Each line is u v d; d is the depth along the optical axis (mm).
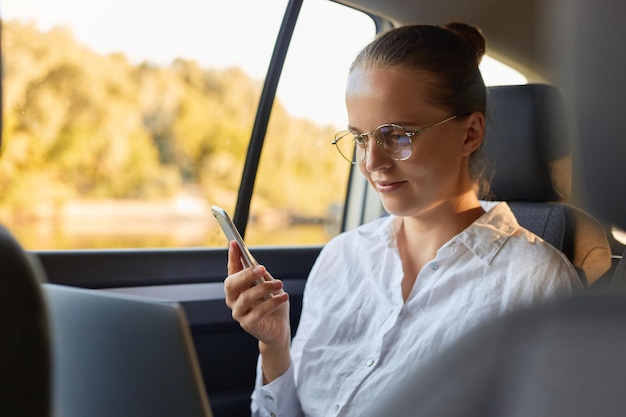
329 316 1669
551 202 2162
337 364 1597
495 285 1472
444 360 192
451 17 2910
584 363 172
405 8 2877
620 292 183
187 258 2410
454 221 1572
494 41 2920
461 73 1489
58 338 914
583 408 169
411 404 191
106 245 2404
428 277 1553
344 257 1729
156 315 819
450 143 1493
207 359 2352
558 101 2164
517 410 177
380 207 3143
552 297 188
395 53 1460
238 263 1393
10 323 501
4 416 502
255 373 2439
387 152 1465
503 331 186
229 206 3002
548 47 517
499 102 2207
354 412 1491
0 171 3365
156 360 835
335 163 3244
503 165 2201
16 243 520
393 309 1551
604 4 467
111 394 880
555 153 2160
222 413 2318
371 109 1466
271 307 1337
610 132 497
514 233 1541
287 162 3102
